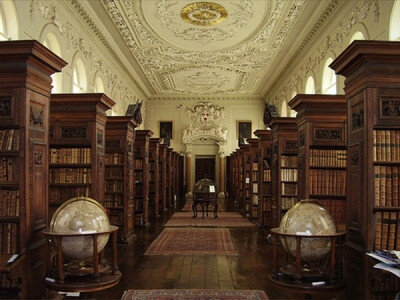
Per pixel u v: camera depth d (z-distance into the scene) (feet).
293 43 52.60
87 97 26.66
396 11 27.50
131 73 67.15
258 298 19.58
